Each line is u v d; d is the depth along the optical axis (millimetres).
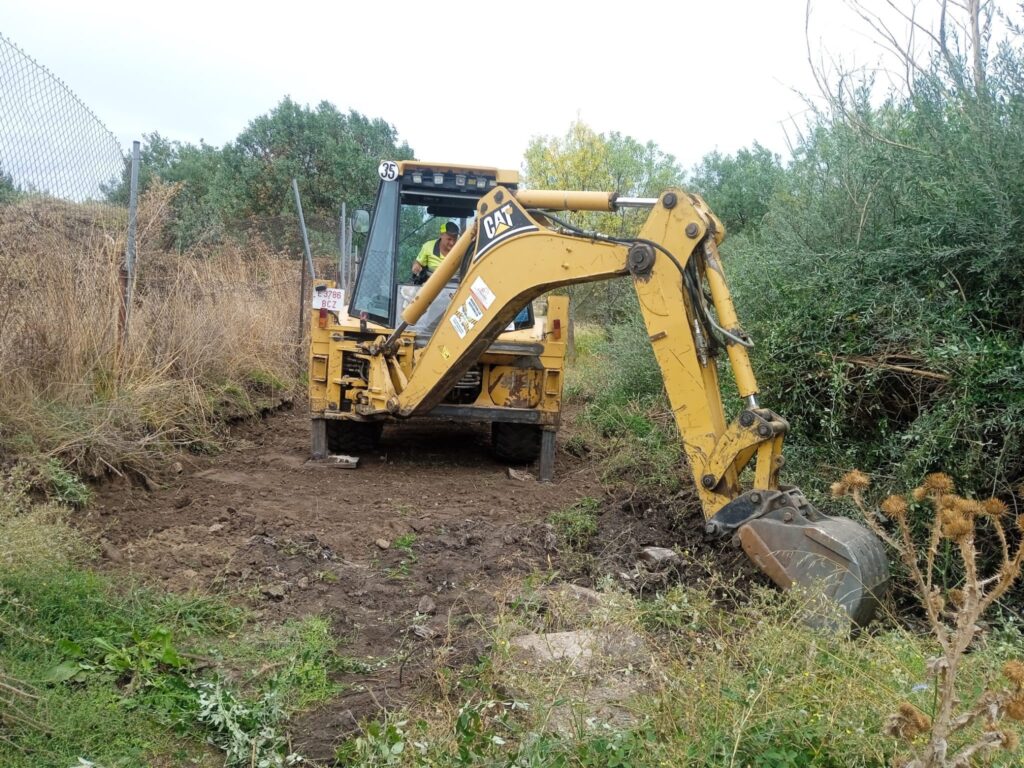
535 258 5852
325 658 3898
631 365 9469
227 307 10375
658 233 4902
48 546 4059
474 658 3791
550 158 16078
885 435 5301
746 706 2855
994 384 4699
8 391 6016
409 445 8758
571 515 5910
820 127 7301
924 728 2303
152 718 3318
